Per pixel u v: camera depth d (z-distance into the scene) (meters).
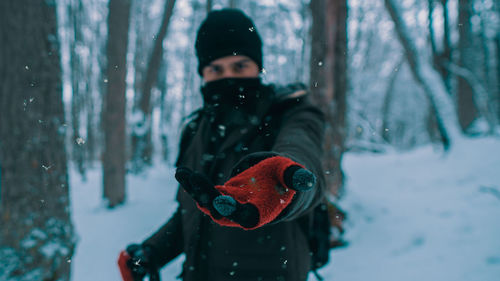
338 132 5.17
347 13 5.27
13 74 2.19
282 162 0.45
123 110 6.95
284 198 0.43
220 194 0.39
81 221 5.65
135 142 9.27
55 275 2.12
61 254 2.17
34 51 2.23
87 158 17.41
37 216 2.13
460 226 3.80
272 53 13.96
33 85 2.22
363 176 7.59
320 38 5.13
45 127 2.22
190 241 0.95
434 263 3.07
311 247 0.99
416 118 25.34
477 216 3.95
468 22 10.66
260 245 0.88
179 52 15.52
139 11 14.04
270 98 0.87
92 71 14.98
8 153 2.12
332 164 5.13
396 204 5.02
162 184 7.30
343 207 4.81
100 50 13.84
